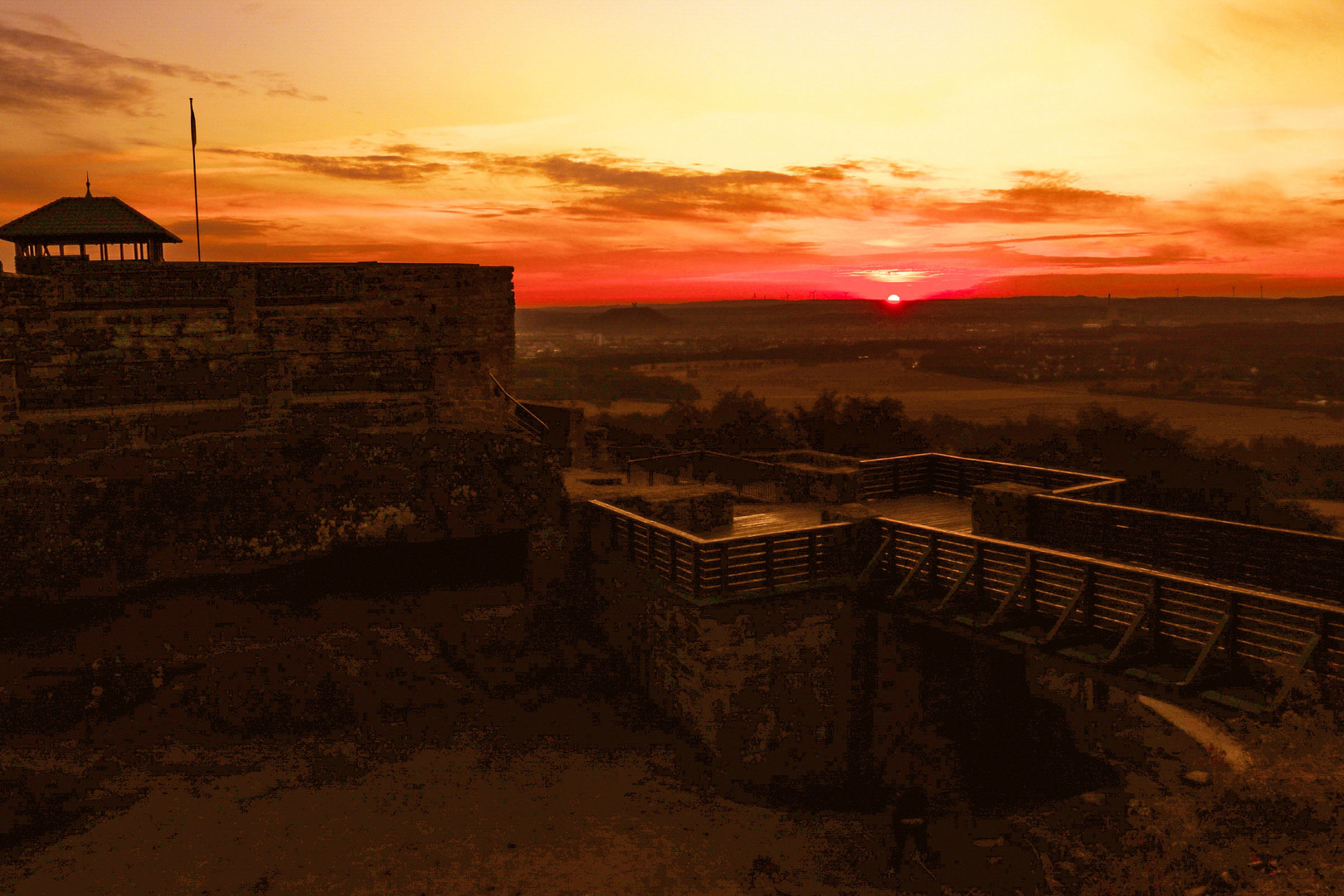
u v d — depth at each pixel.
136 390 14.31
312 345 15.74
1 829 11.16
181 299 14.67
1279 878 9.33
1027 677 16.45
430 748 13.91
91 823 11.52
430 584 16.28
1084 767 15.73
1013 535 15.79
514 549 16.91
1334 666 9.70
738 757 13.68
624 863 11.30
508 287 18.12
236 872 10.69
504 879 10.83
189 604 14.34
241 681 14.29
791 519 18.59
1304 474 70.69
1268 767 10.52
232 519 14.53
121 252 21.09
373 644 15.29
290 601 15.21
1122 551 14.66
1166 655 11.02
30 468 13.20
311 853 11.13
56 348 13.65
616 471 25.02
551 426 23.03
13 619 13.30
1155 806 12.16
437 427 16.25
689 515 17.62
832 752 14.55
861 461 20.41
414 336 16.70
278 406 15.42
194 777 12.71
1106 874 11.51
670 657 14.42
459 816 12.14
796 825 12.83
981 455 41.56
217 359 14.92
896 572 14.68
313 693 14.62
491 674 15.98
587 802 12.59
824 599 14.34
